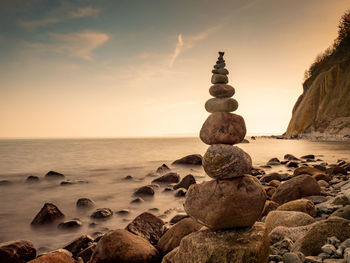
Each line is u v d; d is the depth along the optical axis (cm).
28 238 730
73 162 2689
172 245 502
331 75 7138
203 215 351
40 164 2519
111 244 456
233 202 338
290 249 407
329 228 394
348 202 673
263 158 2905
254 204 344
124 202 1081
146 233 614
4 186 1452
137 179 1656
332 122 6594
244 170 352
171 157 3234
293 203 641
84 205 1011
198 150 4659
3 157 3309
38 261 416
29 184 1506
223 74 391
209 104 380
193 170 1969
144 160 2862
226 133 356
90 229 782
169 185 1372
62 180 1625
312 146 4591
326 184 1074
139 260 447
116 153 3962
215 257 313
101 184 1497
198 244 329
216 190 346
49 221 823
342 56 7406
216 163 347
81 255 554
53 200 1149
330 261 328
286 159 2595
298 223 508
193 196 367
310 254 374
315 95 7419
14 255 512
